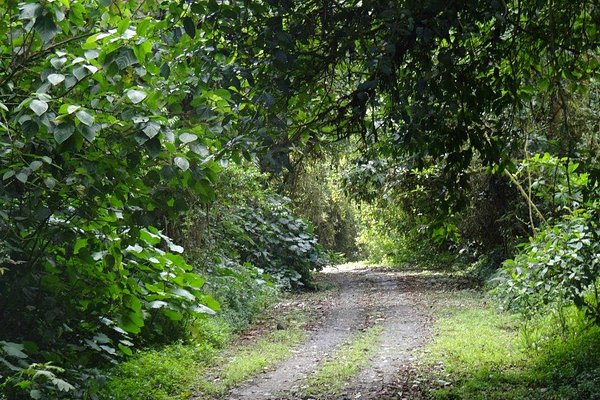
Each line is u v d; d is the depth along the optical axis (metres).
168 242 10.90
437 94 6.48
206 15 6.16
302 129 7.06
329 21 6.45
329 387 9.00
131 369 9.16
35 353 7.72
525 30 7.40
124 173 6.54
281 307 17.25
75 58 5.88
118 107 6.13
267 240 21.45
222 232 18.03
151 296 9.98
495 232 20.02
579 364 9.04
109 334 10.01
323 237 34.50
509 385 8.65
